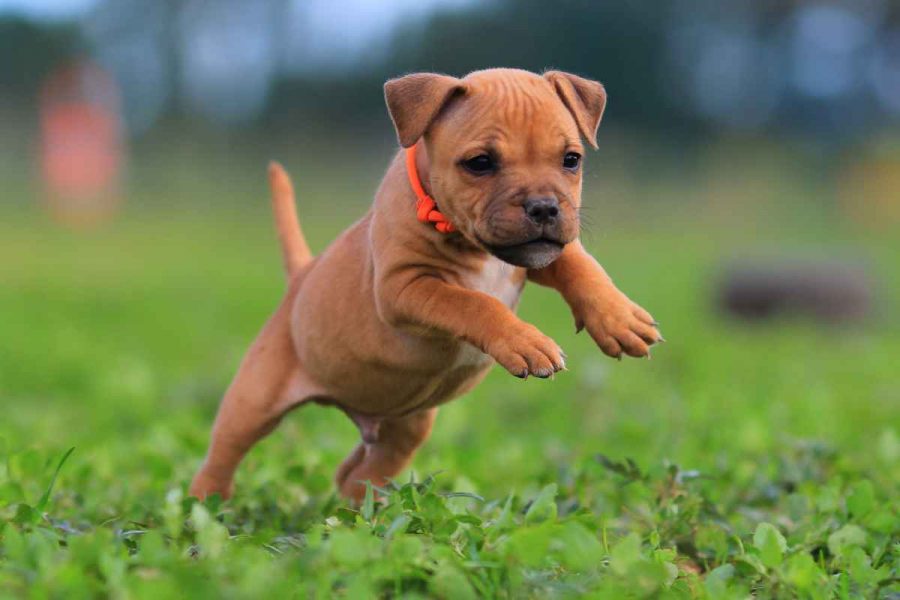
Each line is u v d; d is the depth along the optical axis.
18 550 5.18
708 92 64.62
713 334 21.05
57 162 45.62
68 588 4.66
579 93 6.48
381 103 60.88
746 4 64.19
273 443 9.53
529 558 5.06
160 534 5.74
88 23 65.81
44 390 14.30
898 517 6.71
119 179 52.19
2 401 13.27
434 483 6.29
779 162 56.56
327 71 62.41
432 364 6.65
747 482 7.88
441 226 6.24
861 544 6.25
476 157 6.05
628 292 27.59
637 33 61.09
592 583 5.05
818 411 11.35
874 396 13.27
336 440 9.95
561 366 5.95
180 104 65.69
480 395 13.68
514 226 5.90
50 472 7.97
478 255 6.45
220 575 4.88
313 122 60.81
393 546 4.98
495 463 9.15
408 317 6.30
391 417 7.25
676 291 28.06
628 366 16.19
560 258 6.48
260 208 51.78
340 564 4.93
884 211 52.53
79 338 18.09
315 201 49.91
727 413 11.45
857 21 65.38
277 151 56.38
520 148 6.06
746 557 5.71
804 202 53.62
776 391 13.48
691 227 49.47
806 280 23.08
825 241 43.53
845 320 23.05
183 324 20.67
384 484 7.51
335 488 7.73
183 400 13.05
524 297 26.48
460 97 6.23
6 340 17.80
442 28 60.09
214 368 15.30
